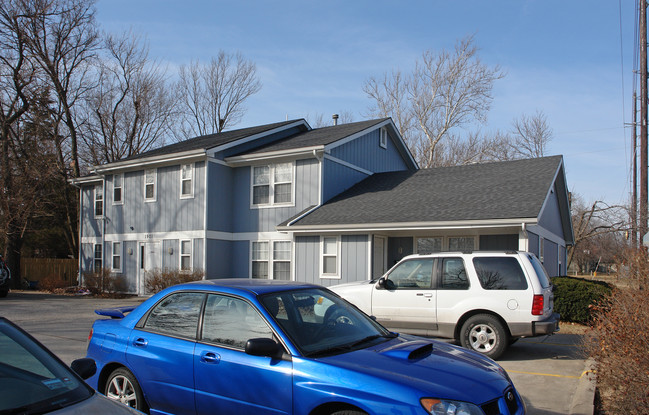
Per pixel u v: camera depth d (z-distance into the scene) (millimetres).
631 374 5320
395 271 9719
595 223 44406
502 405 3939
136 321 5309
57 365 3506
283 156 18344
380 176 20531
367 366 3994
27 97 26609
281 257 18359
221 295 4852
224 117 41406
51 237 33312
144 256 20906
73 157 30125
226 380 4395
